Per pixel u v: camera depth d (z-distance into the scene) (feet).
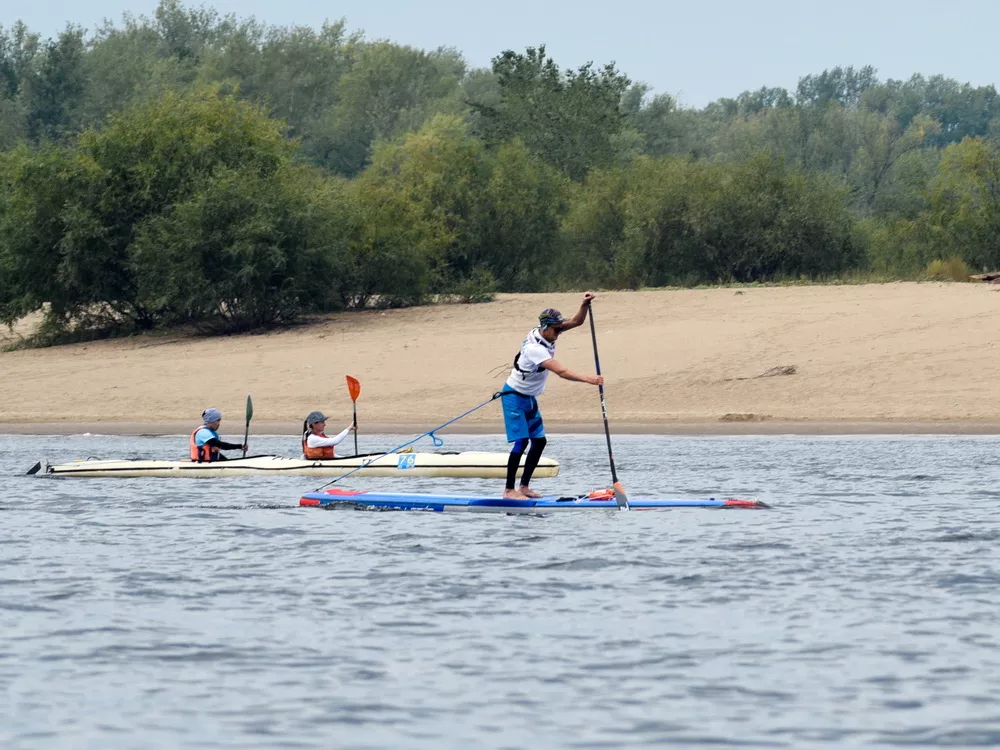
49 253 499.51
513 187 636.07
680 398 352.08
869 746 75.97
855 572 127.85
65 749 77.00
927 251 591.78
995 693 86.02
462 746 76.95
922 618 107.24
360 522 167.22
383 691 87.81
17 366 452.76
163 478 229.45
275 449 301.84
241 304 489.26
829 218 593.42
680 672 91.97
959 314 398.42
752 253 590.14
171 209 488.85
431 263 561.84
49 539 154.71
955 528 155.63
